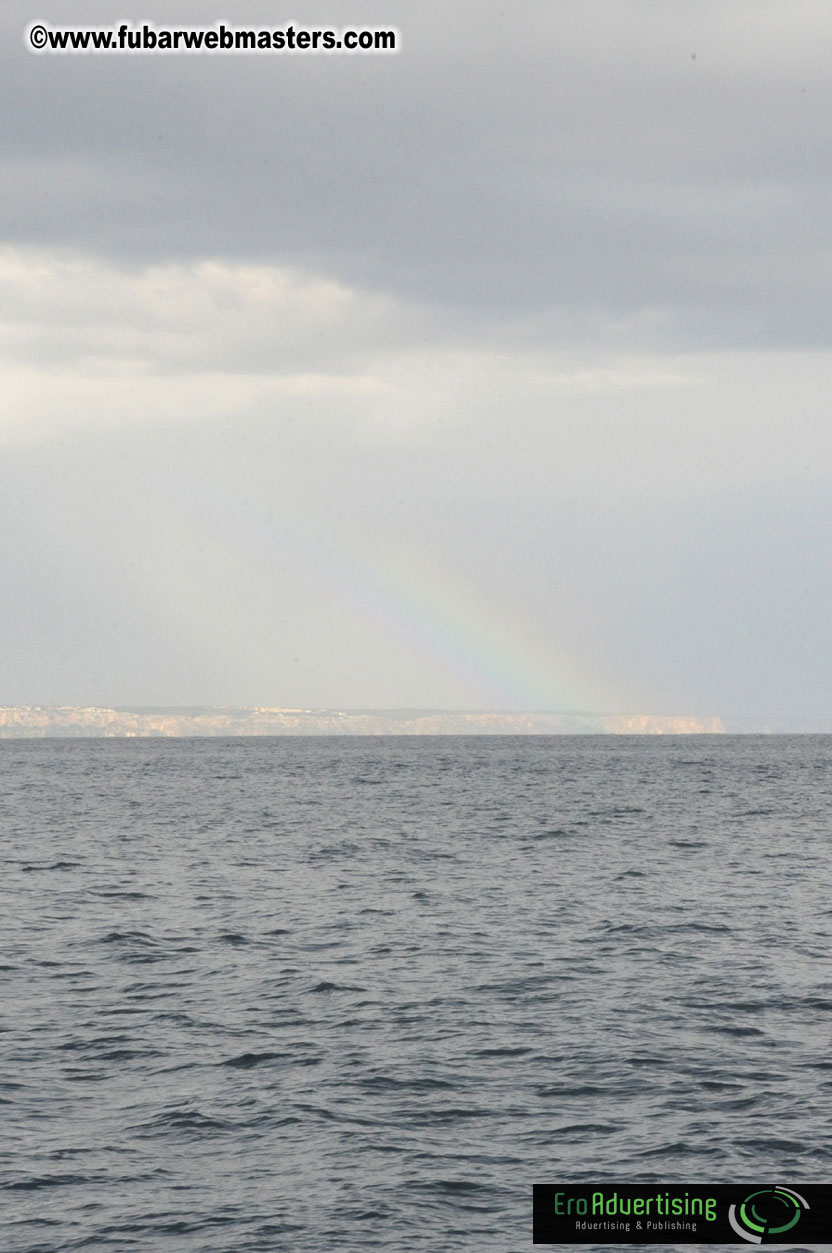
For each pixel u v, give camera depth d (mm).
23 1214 29781
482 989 51500
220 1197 30719
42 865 95875
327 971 54969
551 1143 34156
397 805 171125
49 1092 38031
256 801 181500
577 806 168250
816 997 49969
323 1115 36125
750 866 96438
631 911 72188
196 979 53312
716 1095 37781
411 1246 28266
